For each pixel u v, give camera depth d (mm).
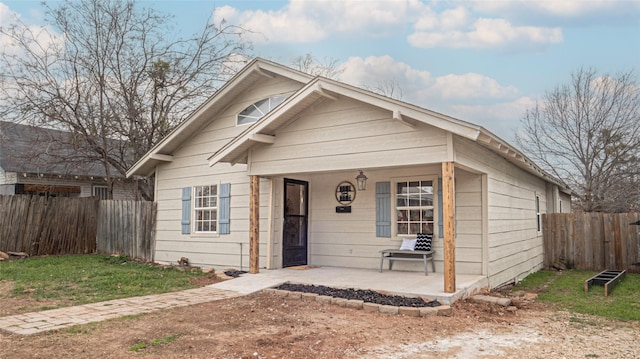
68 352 4656
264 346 4988
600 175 21391
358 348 4992
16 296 7582
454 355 4812
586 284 9367
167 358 4543
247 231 11109
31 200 13492
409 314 6508
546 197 15891
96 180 19984
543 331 5926
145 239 13406
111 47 15984
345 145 8609
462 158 7855
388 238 10289
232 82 11273
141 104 16562
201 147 12336
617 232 13320
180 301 7344
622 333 5879
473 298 7520
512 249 10750
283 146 9477
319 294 7625
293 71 10383
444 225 7402
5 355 4523
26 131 17656
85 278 9336
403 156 7902
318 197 11414
